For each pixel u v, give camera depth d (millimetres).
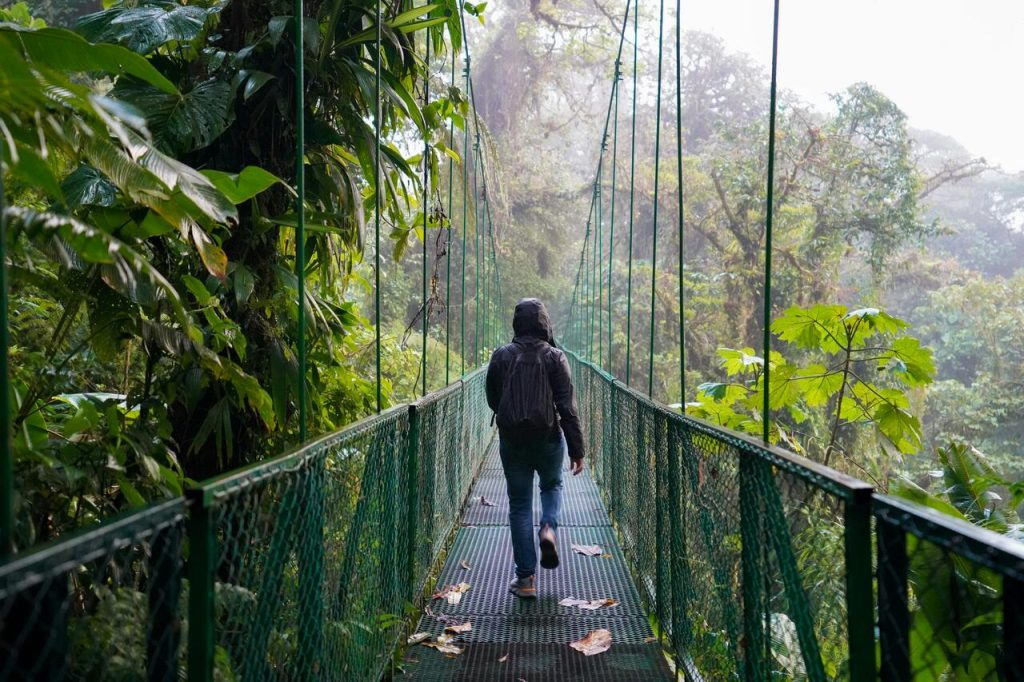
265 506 1525
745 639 1887
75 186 1985
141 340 2367
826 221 15484
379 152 3004
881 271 15773
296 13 2070
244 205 2701
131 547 1340
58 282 1860
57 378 1962
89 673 1259
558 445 3742
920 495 2496
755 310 15859
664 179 18281
